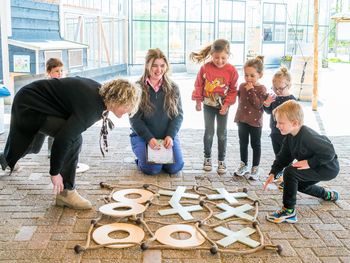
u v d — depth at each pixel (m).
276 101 4.24
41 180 4.10
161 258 2.73
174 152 4.36
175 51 15.53
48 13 9.45
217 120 4.47
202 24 15.78
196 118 7.39
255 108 4.22
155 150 4.29
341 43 25.08
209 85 4.42
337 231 3.15
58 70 4.62
